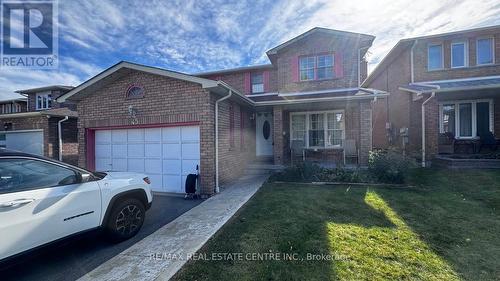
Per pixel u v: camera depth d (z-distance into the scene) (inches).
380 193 246.2
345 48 427.5
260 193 261.6
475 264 118.0
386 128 503.8
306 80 445.7
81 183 136.0
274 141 393.7
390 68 529.7
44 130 517.0
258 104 382.3
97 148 331.9
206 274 114.9
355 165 370.6
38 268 126.7
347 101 365.1
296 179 314.3
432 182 281.3
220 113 303.4
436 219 175.9
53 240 119.6
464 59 427.5
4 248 102.0
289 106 412.8
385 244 138.8
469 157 344.8
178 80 284.0
